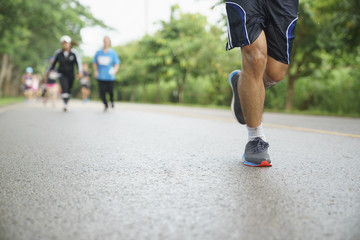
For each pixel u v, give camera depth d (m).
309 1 11.02
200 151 3.09
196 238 1.19
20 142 3.61
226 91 19.25
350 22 10.38
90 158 2.71
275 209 1.49
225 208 1.50
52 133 4.42
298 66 13.74
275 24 2.23
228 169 2.32
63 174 2.16
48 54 26.88
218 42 20.41
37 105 14.09
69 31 21.78
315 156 2.87
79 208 1.50
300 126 5.95
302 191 1.78
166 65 24.81
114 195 1.70
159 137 4.09
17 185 1.89
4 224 1.32
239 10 2.16
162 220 1.36
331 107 14.07
